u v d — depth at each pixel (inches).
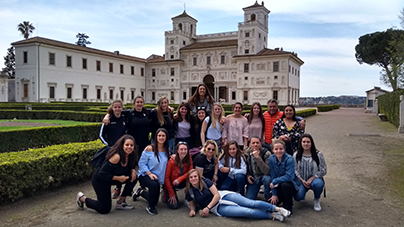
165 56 2706.7
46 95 2014.0
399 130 706.8
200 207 246.4
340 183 315.3
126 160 231.5
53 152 287.1
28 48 1980.8
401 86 1240.2
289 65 2229.3
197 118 322.0
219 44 2491.4
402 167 367.2
